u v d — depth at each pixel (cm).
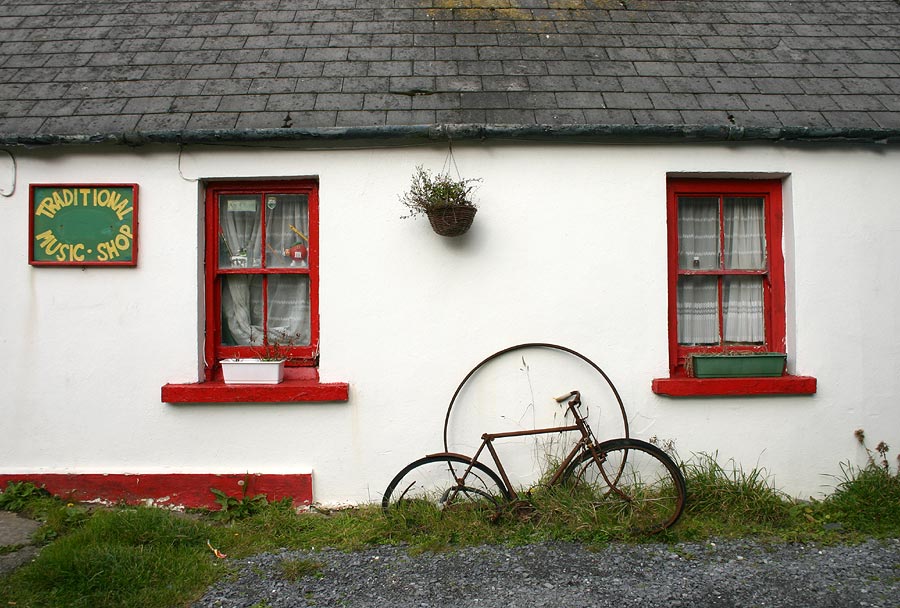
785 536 437
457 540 431
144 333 494
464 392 493
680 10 619
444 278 492
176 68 535
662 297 497
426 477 493
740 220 527
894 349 502
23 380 494
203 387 484
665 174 498
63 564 376
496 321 493
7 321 493
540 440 494
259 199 516
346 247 491
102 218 493
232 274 517
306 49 553
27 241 493
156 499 488
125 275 494
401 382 492
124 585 372
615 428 495
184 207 494
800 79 535
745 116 496
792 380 490
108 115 493
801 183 501
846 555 413
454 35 572
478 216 493
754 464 498
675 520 436
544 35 575
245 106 496
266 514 470
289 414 492
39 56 556
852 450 500
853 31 596
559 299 494
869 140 492
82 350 493
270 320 523
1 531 443
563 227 495
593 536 430
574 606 354
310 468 491
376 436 492
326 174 492
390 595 367
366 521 460
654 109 499
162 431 492
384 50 552
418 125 476
